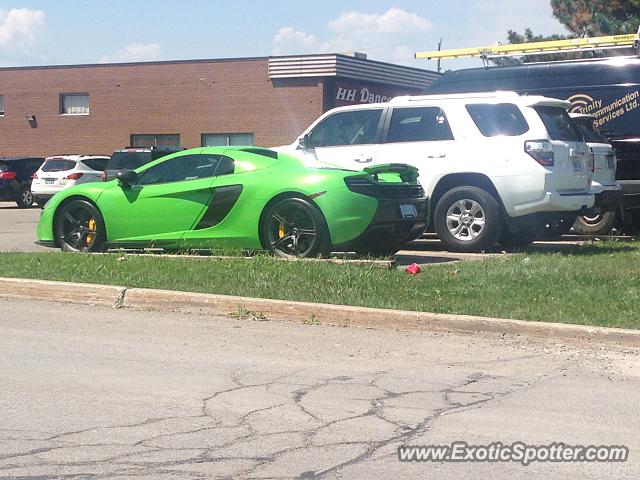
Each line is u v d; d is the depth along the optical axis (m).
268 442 5.14
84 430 5.36
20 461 4.84
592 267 10.21
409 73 39.31
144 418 5.59
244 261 10.37
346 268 9.74
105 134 39.81
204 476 4.62
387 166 10.80
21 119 41.34
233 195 10.93
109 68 39.50
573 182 12.04
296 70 35.75
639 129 14.24
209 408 5.79
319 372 6.67
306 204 10.49
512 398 6.00
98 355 7.19
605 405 5.86
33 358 7.10
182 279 9.52
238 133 37.22
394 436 5.25
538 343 7.53
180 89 38.19
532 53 16.25
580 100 14.72
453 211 12.41
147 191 11.45
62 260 10.87
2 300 9.59
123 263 10.57
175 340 7.72
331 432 5.32
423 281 9.37
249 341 7.67
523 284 9.26
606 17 36.00
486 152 12.06
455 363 6.93
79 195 11.89
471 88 15.74
